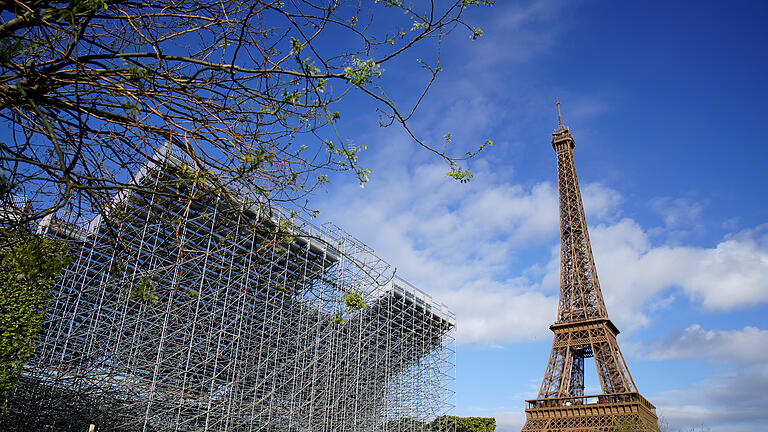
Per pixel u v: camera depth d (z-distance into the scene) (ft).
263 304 139.74
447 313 209.36
